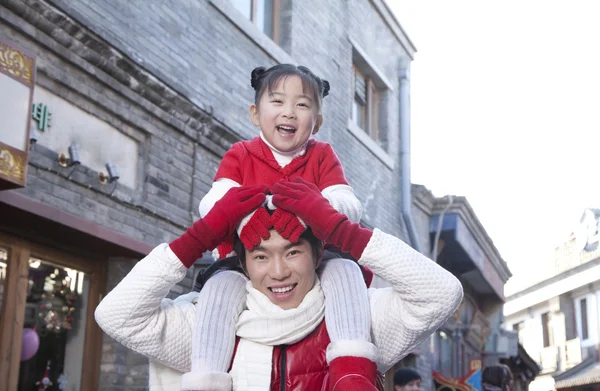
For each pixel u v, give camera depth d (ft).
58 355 20.43
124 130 22.29
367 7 42.93
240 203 7.79
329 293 8.10
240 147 9.00
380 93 45.29
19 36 18.76
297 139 8.58
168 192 23.72
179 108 24.17
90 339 21.52
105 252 21.88
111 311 7.91
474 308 63.98
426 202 48.62
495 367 23.40
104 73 21.27
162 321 8.14
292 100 8.55
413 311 7.97
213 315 7.98
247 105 28.63
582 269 132.26
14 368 18.97
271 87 8.57
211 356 7.77
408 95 47.09
